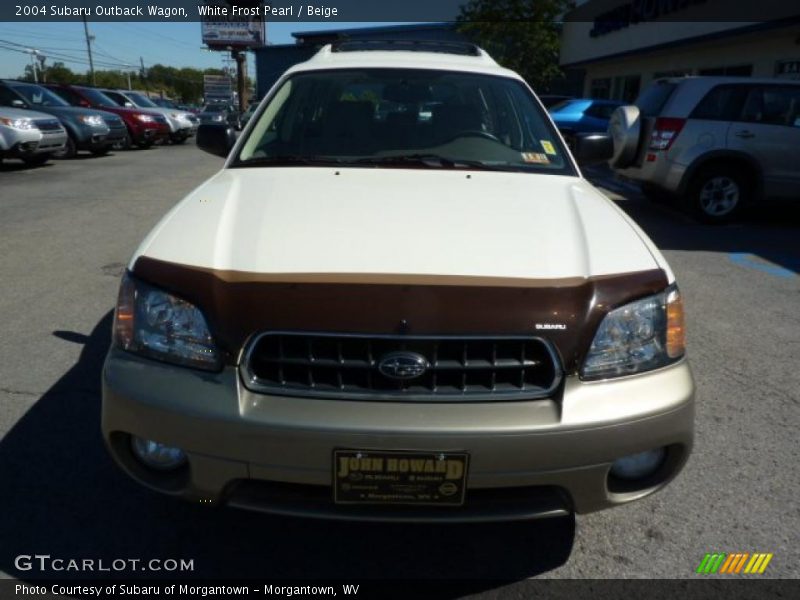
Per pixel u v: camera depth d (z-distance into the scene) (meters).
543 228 2.21
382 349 1.81
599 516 2.46
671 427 1.92
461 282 1.87
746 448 2.91
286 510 1.89
